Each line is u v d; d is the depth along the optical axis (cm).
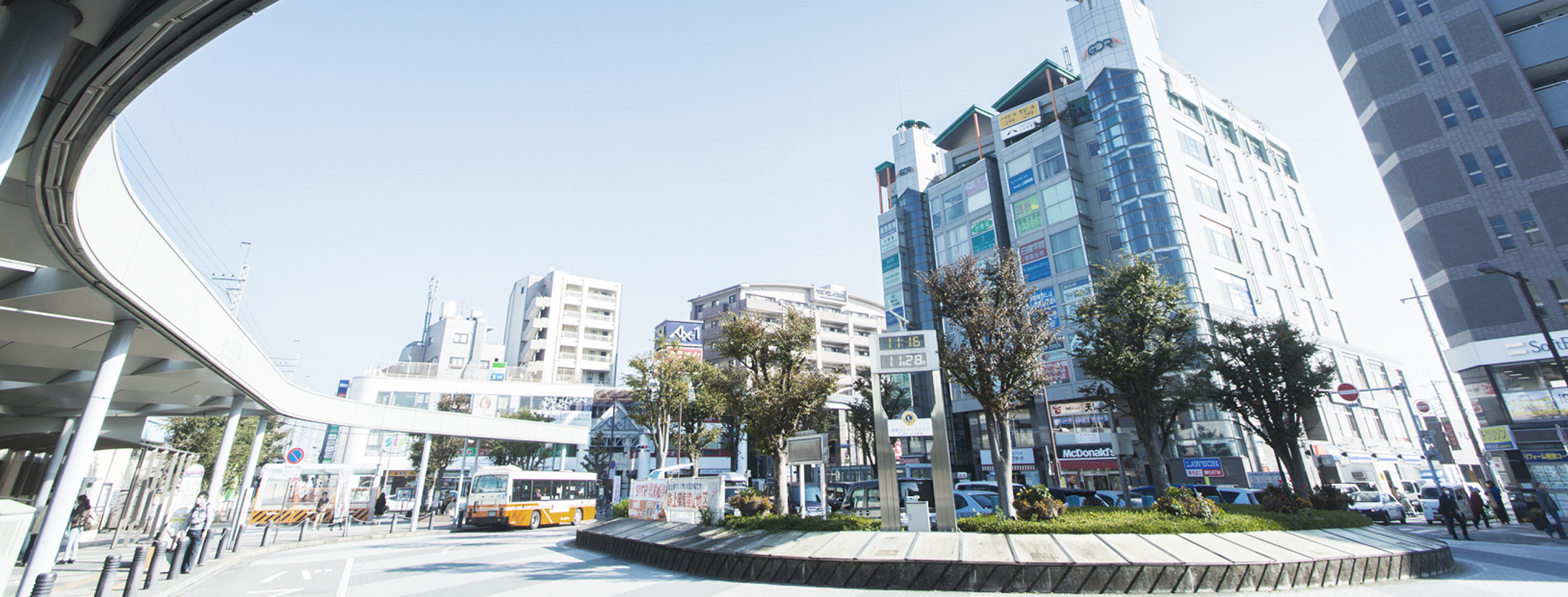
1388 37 3809
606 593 1142
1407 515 3284
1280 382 2614
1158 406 2397
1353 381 5072
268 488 3094
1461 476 4878
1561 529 1862
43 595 724
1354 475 4134
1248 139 5881
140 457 2522
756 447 1909
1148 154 4734
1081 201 5103
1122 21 5194
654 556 1534
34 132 669
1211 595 1062
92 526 2412
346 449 5188
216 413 2147
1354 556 1177
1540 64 3366
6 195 791
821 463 1620
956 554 1174
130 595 990
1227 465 3784
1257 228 5275
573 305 7750
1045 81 5984
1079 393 4575
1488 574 1241
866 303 8956
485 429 3116
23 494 2636
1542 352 2989
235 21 574
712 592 1141
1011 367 1573
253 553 1819
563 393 6012
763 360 1925
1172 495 1393
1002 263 1739
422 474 2838
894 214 7012
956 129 6781
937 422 1427
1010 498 1487
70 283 996
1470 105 3488
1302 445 3728
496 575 1389
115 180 890
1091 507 1575
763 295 7975
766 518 1512
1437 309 3447
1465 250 3331
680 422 3519
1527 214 3209
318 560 1686
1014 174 5653
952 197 6234
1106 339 2156
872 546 1257
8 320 1158
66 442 1992
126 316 1122
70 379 1579
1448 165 3478
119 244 954
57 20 536
